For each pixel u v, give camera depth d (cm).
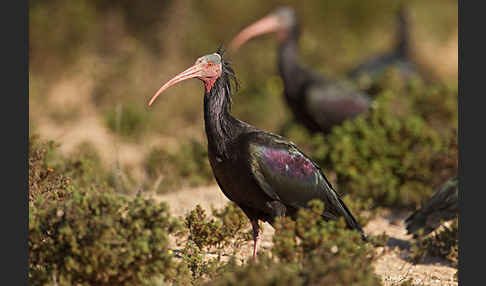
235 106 2428
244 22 3056
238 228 1051
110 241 802
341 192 1462
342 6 3384
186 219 1036
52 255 840
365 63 2411
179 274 891
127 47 2809
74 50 2767
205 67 1031
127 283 832
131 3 3045
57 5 2931
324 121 1820
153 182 1583
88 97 2630
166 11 2945
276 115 2370
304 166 1060
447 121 1673
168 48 2836
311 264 754
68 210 833
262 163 1009
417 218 1205
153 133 2311
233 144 1012
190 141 1784
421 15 3759
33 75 2670
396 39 2538
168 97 2580
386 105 1585
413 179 1461
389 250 1112
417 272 1086
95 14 2983
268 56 2800
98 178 1334
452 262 1147
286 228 853
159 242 814
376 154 1471
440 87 1705
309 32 3159
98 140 2167
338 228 850
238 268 877
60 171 1155
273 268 761
